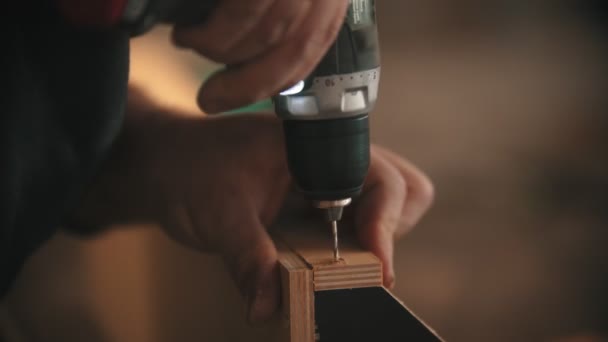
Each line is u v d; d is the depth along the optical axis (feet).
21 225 2.77
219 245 2.98
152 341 4.31
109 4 1.71
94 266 5.16
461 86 14.37
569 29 17.40
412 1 18.69
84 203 3.52
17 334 4.92
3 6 2.34
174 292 3.98
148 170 3.29
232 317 3.24
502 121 12.59
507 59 15.85
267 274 2.60
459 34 17.56
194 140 3.28
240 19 1.86
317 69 2.28
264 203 3.11
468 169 10.74
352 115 2.37
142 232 4.16
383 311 2.39
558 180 10.29
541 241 8.64
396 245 8.52
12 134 2.45
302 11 1.88
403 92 14.19
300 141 2.40
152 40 4.34
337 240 2.63
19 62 2.42
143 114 3.53
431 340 2.34
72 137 2.70
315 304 2.38
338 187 2.42
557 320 7.06
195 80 4.36
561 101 13.41
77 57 2.53
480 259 8.20
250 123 3.28
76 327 5.08
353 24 2.29
